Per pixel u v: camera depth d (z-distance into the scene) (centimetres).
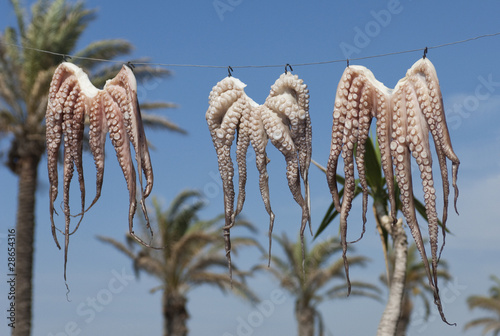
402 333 3005
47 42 1761
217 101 706
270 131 685
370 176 1266
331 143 661
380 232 1298
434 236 618
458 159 611
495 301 3966
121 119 725
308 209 682
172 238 2502
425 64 627
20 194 1877
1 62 1767
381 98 642
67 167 748
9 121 1798
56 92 754
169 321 2512
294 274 2903
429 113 622
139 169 705
